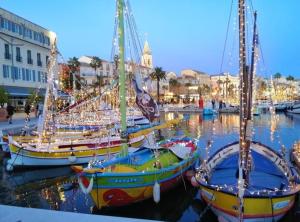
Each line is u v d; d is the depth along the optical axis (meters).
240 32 8.66
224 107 66.06
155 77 89.69
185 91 126.94
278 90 95.88
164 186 12.02
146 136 15.53
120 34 12.68
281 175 11.34
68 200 12.55
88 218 4.70
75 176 16.31
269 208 8.88
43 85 49.16
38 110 38.03
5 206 5.23
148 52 105.94
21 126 28.23
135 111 30.31
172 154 13.98
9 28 42.12
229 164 12.37
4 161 20.12
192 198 12.29
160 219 10.70
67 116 25.23
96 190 10.34
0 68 40.28
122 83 12.91
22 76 44.66
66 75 43.38
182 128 36.84
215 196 9.51
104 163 11.84
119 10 12.57
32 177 16.22
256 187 9.79
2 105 36.59
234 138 29.98
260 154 12.30
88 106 27.36
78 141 19.00
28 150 17.25
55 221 4.66
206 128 38.00
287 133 32.75
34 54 47.88
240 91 9.05
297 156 15.35
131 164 12.02
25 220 4.72
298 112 59.03
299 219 10.30
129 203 11.01
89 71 89.12
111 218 4.65
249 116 9.26
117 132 21.02
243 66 8.88
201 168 11.73
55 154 17.64
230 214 9.14
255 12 9.82
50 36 52.56
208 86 135.38
